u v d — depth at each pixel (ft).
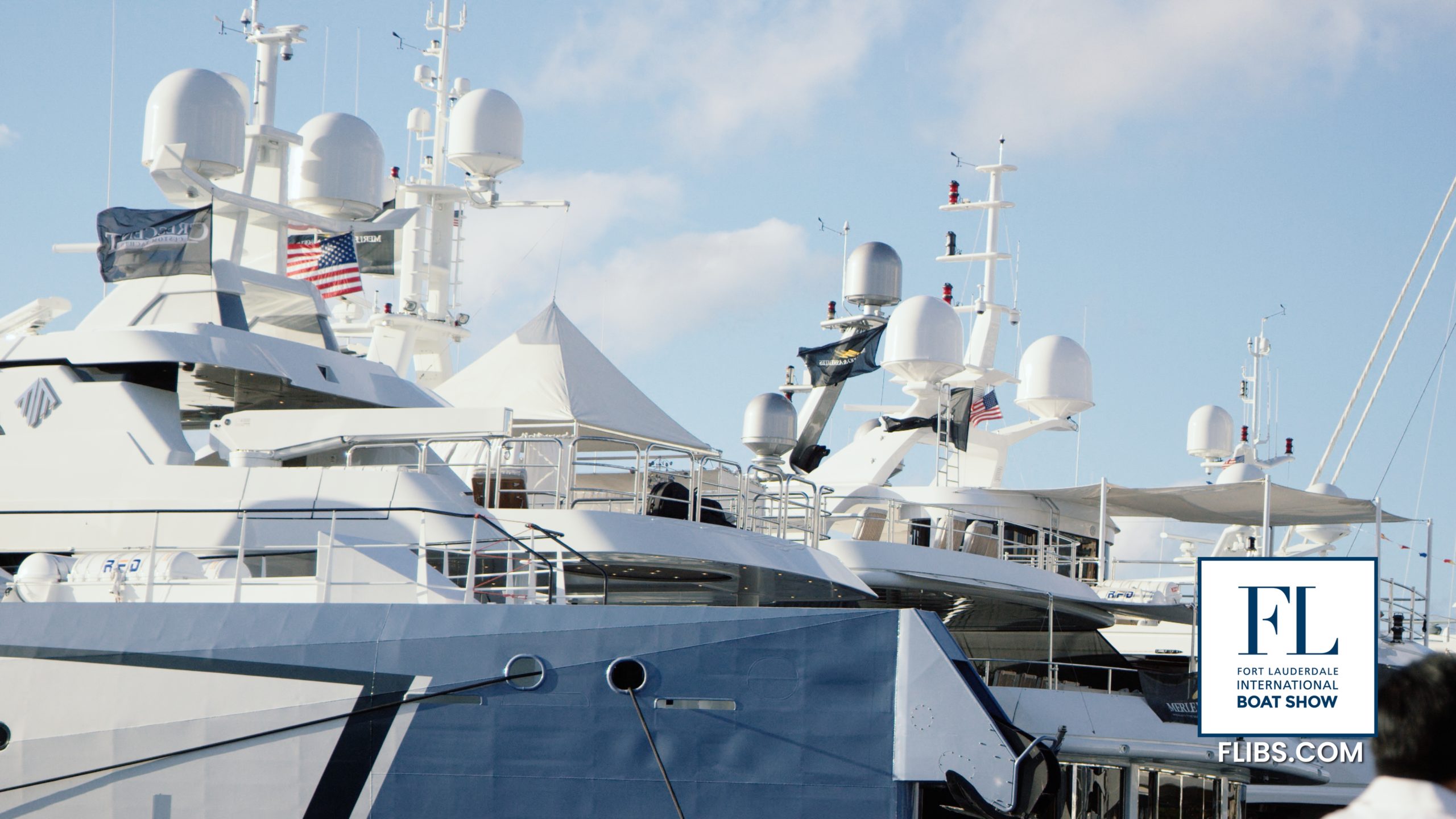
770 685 42.42
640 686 42.29
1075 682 89.15
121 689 42.98
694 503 59.88
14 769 42.93
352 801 42.11
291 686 42.63
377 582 45.16
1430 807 12.93
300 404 70.08
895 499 91.61
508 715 42.24
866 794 41.83
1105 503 89.76
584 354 90.84
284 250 76.48
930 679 42.19
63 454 60.75
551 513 54.75
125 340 62.18
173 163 68.33
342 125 78.07
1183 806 79.87
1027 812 41.81
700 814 41.86
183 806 42.29
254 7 81.00
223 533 54.24
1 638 43.52
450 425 58.23
